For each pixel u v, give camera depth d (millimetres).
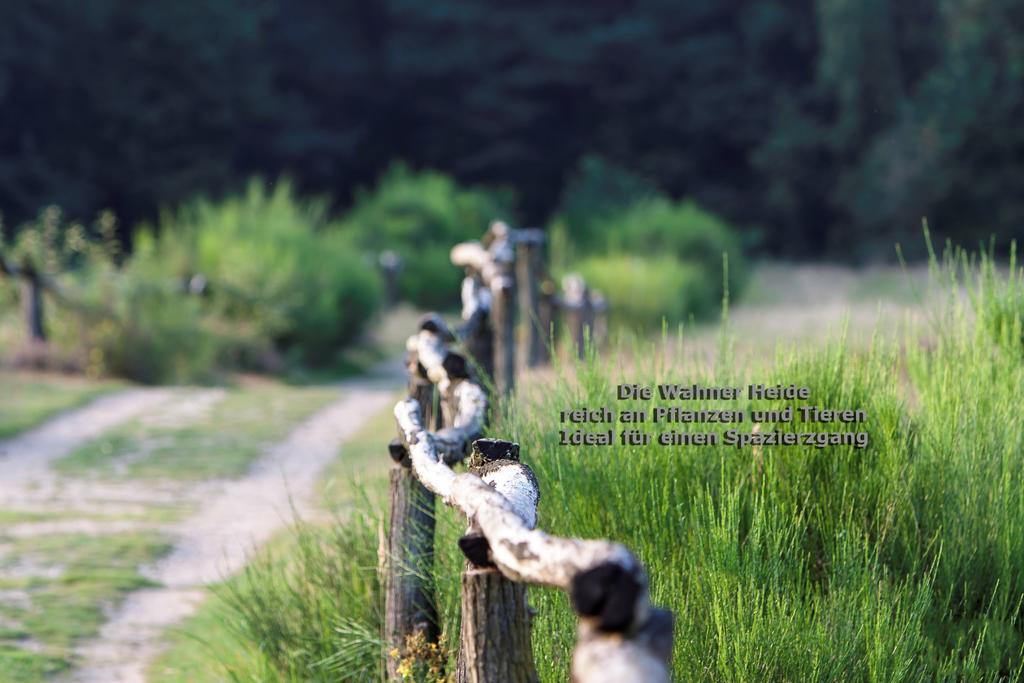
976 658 9586
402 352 56906
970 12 101562
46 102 96688
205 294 47969
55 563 18812
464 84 122375
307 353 49969
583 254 72000
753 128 120375
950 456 11102
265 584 13969
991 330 13195
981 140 96312
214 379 43031
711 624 9594
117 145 98250
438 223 77750
